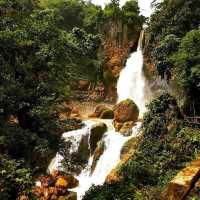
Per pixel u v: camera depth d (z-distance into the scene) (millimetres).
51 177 24781
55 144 20531
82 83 42594
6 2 21938
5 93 18188
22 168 16453
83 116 38719
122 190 17016
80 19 50969
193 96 24078
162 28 33312
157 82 37094
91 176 28578
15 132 17688
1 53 19422
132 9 47000
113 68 44594
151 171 18797
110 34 46531
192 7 30516
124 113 31750
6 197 14711
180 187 7309
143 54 41469
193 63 22578
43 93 20125
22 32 20703
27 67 20000
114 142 29281
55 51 22250
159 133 23000
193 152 19703
